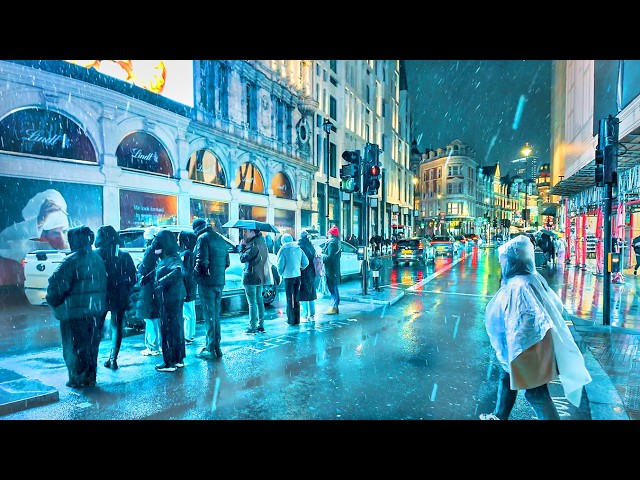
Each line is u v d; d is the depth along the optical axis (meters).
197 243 5.63
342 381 4.77
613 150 7.02
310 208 30.34
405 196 56.44
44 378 4.82
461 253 35.84
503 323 3.03
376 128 46.03
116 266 5.07
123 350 6.12
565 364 2.86
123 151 15.26
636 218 17.50
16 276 11.87
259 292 7.23
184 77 18.17
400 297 11.15
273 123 25.88
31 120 12.27
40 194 12.48
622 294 11.06
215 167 20.81
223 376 4.91
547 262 19.77
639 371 4.86
